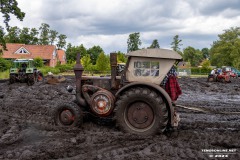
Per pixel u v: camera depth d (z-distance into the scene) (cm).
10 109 1024
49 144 593
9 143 616
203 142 607
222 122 821
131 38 9244
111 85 698
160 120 636
